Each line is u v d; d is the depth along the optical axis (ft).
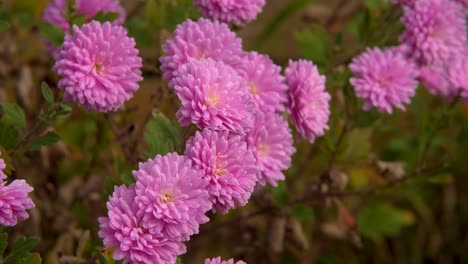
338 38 3.26
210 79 2.51
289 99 2.77
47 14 2.98
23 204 2.43
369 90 2.91
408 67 2.93
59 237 3.19
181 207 2.38
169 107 3.14
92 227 3.03
